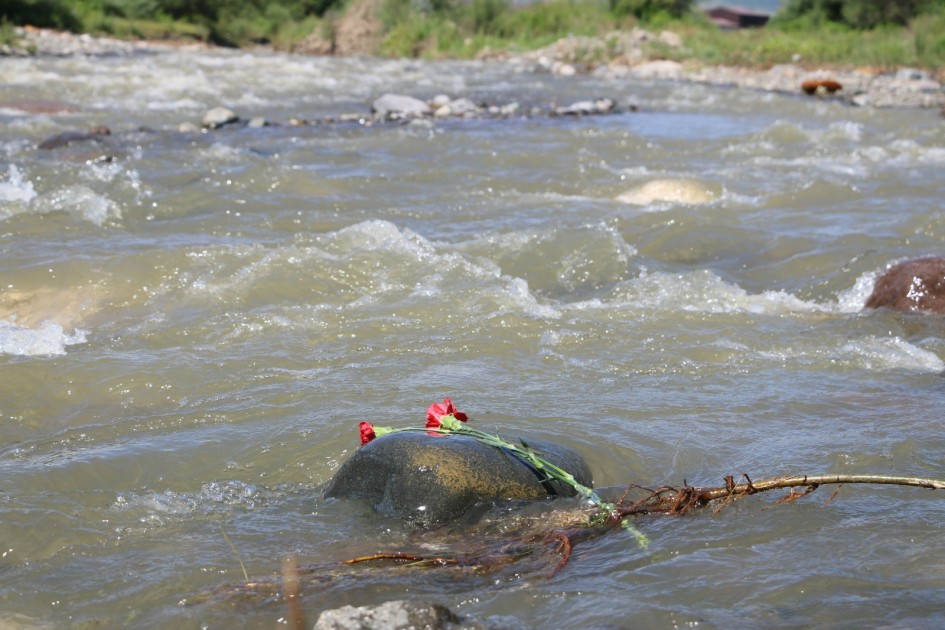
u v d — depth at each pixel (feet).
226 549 15.33
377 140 63.57
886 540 14.78
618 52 136.36
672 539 14.99
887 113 84.17
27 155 53.93
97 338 27.17
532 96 95.96
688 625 12.25
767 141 66.85
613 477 18.57
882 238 38.96
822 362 25.48
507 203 45.65
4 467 18.99
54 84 88.99
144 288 30.99
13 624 13.20
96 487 18.28
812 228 41.27
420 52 165.17
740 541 14.89
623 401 22.31
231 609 13.24
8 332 26.89
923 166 56.90
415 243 35.37
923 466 18.49
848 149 63.82
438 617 11.69
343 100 89.76
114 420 21.83
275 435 20.36
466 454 16.63
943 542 14.64
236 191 45.93
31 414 22.47
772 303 31.17
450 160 57.06
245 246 34.12
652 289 31.81
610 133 67.97
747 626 12.18
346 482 17.16
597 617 12.48
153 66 112.06
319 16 208.44
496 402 22.06
